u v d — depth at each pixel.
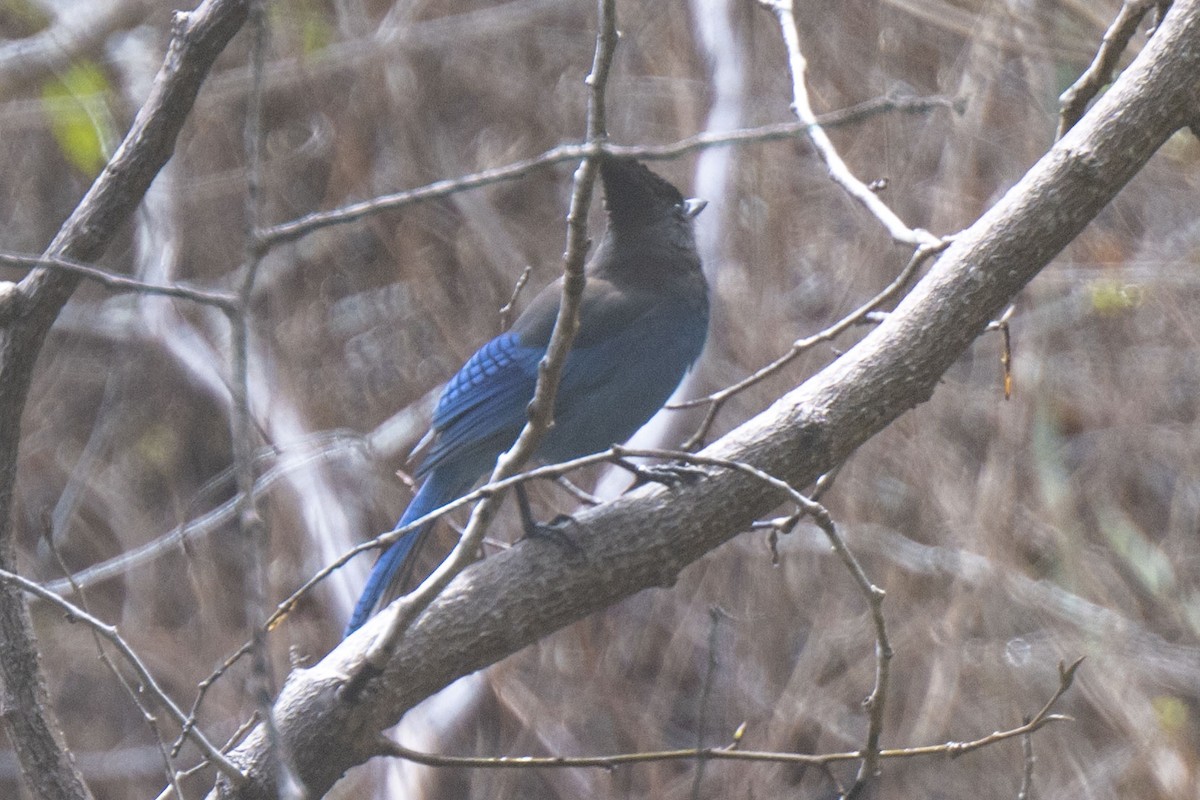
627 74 16.14
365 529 13.26
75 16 16.03
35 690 5.44
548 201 16.02
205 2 5.75
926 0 14.27
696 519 6.00
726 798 12.66
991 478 13.31
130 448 15.50
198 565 14.03
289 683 5.53
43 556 13.60
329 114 16.23
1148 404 13.94
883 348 6.03
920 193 14.26
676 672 13.10
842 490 13.54
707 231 12.73
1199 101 5.83
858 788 5.59
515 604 5.81
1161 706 12.47
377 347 15.71
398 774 10.05
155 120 5.71
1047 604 12.94
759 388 13.77
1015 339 13.94
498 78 16.38
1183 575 13.36
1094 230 14.16
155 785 13.74
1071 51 13.91
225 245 16.14
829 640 13.03
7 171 16.84
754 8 14.85
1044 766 12.47
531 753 12.73
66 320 15.87
